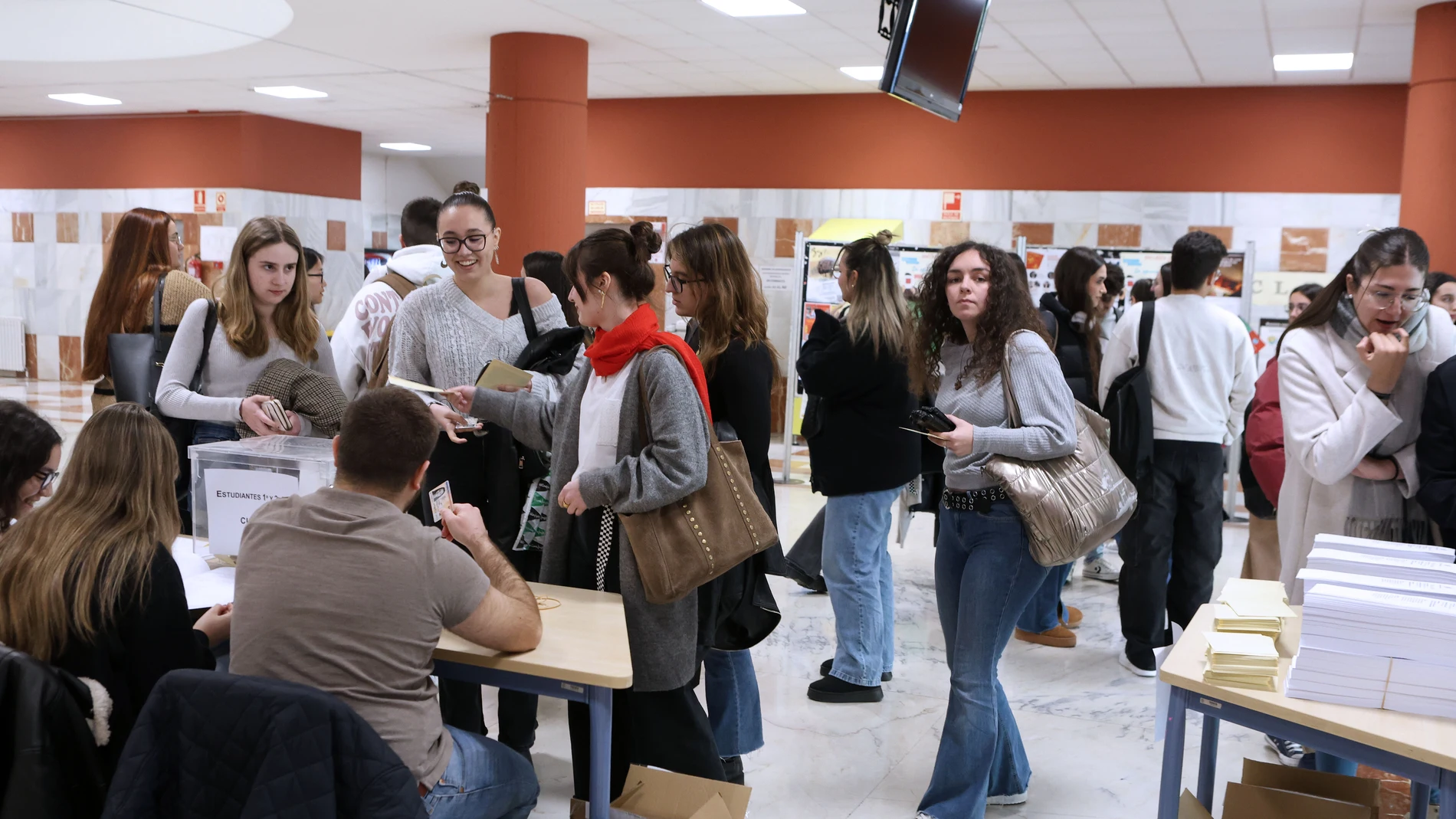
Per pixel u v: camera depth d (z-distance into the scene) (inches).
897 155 386.6
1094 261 186.7
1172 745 83.4
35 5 335.6
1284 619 91.0
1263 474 126.6
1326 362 104.3
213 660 83.9
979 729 111.5
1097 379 190.5
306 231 510.3
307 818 65.1
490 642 83.3
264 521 79.9
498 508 119.8
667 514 93.4
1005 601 109.0
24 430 83.4
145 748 66.7
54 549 74.9
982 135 378.3
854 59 328.2
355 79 390.0
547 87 306.5
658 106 409.4
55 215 521.0
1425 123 248.1
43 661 72.0
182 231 496.7
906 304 141.1
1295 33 278.2
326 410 128.3
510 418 111.3
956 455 110.7
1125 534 166.7
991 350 107.5
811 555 204.2
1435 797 116.2
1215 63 317.1
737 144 402.6
